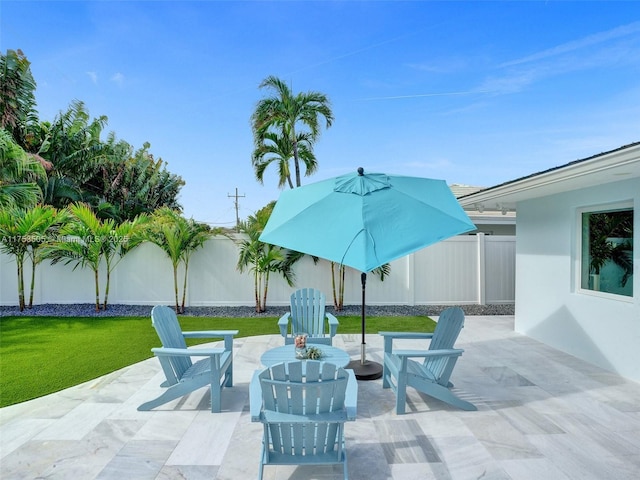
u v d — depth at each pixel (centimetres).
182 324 809
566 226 615
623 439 347
